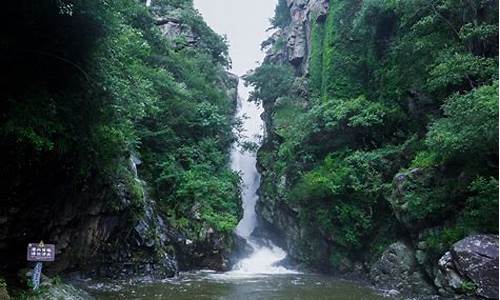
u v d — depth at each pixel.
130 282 15.36
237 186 26.62
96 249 14.73
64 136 10.19
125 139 15.22
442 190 15.43
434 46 18.84
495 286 12.27
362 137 22.77
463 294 12.95
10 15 9.05
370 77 25.75
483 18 17.59
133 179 17.25
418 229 16.53
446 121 14.43
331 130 23.38
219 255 21.45
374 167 20.23
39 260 9.62
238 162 35.25
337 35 30.23
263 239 29.77
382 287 16.62
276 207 28.39
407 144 19.42
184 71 28.69
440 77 16.03
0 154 9.24
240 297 13.41
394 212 17.59
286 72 35.16
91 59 10.61
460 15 18.44
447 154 14.55
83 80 10.59
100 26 10.09
